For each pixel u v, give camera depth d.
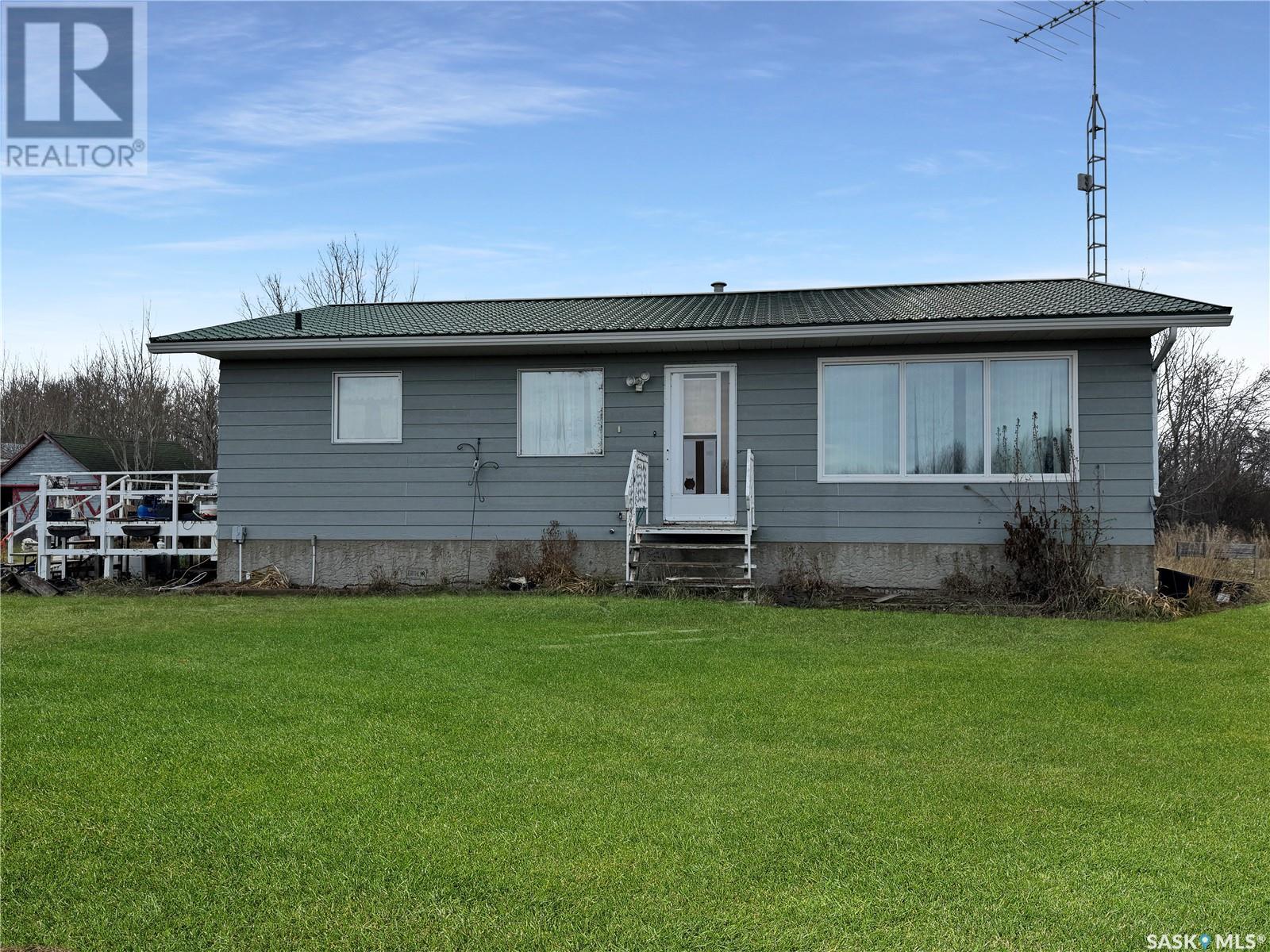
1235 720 7.57
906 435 14.84
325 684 8.55
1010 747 6.86
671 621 11.76
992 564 14.57
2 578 15.73
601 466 15.63
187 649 10.08
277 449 16.27
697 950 4.18
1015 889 4.69
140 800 5.76
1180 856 5.04
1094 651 10.14
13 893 4.65
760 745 6.88
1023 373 14.55
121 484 18.62
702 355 15.39
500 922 4.39
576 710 7.75
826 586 14.33
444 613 12.37
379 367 16.09
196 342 15.40
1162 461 33.97
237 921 4.41
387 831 5.32
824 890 4.68
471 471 15.89
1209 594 13.73
